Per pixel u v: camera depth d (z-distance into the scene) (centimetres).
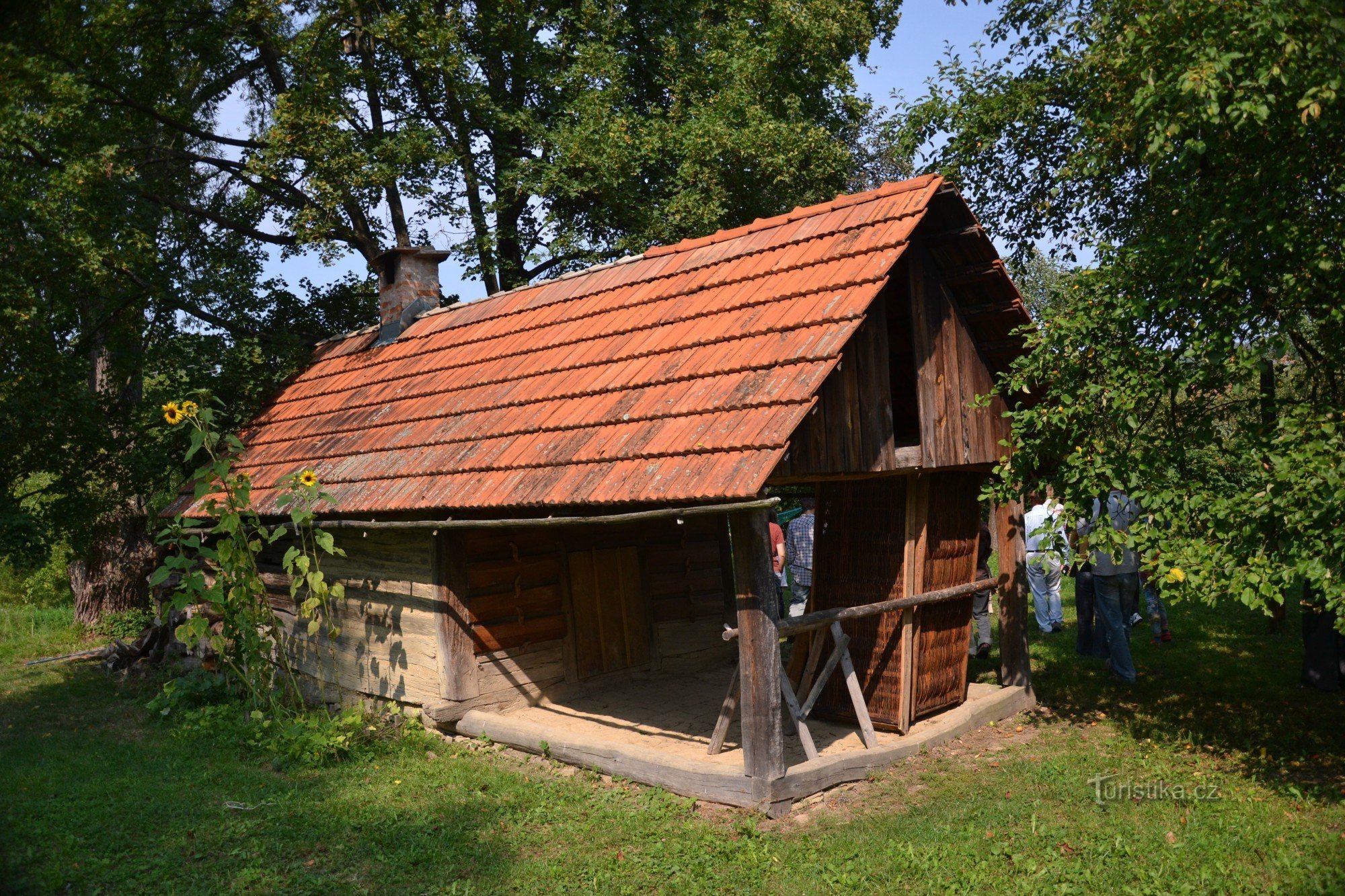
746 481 559
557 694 917
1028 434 754
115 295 1348
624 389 743
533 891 529
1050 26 994
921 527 775
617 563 994
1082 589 1065
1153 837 552
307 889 539
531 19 1770
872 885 516
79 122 1240
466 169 1761
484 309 1109
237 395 1421
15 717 1019
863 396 689
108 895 536
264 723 856
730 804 632
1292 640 1064
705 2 1892
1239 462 669
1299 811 584
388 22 1534
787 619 678
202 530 1031
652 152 1661
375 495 862
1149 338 705
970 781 675
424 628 859
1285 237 610
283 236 1648
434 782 715
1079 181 1005
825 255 730
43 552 1197
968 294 806
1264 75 580
